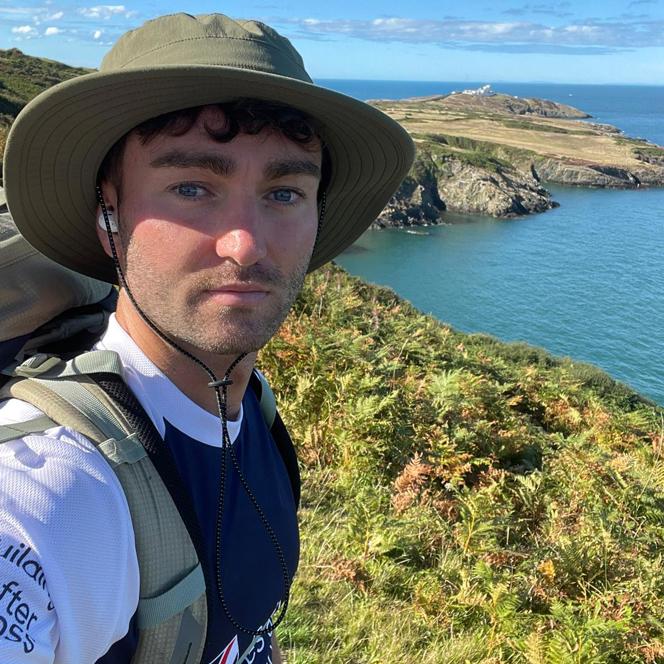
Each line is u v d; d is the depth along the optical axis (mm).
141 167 953
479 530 4258
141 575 843
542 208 94125
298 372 5535
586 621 3539
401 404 5582
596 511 4781
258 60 952
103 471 819
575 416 8266
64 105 905
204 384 1047
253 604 1106
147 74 861
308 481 4465
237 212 938
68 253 1123
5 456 768
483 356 9961
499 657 3209
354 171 1314
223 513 1053
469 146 128250
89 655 783
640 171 121125
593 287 56250
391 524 4020
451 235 77688
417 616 3396
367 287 15680
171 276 943
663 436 7910
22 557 704
